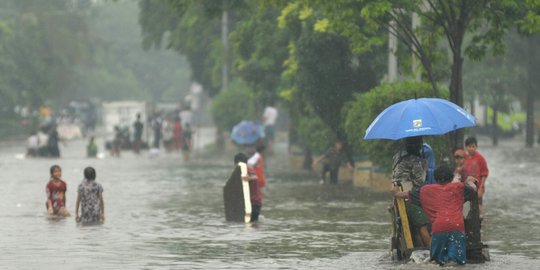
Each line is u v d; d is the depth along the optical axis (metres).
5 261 33.59
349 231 42.31
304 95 76.94
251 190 47.47
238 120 128.88
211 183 73.50
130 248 37.03
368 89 75.94
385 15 51.28
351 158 76.06
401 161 34.06
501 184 67.44
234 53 98.56
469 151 43.38
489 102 126.50
